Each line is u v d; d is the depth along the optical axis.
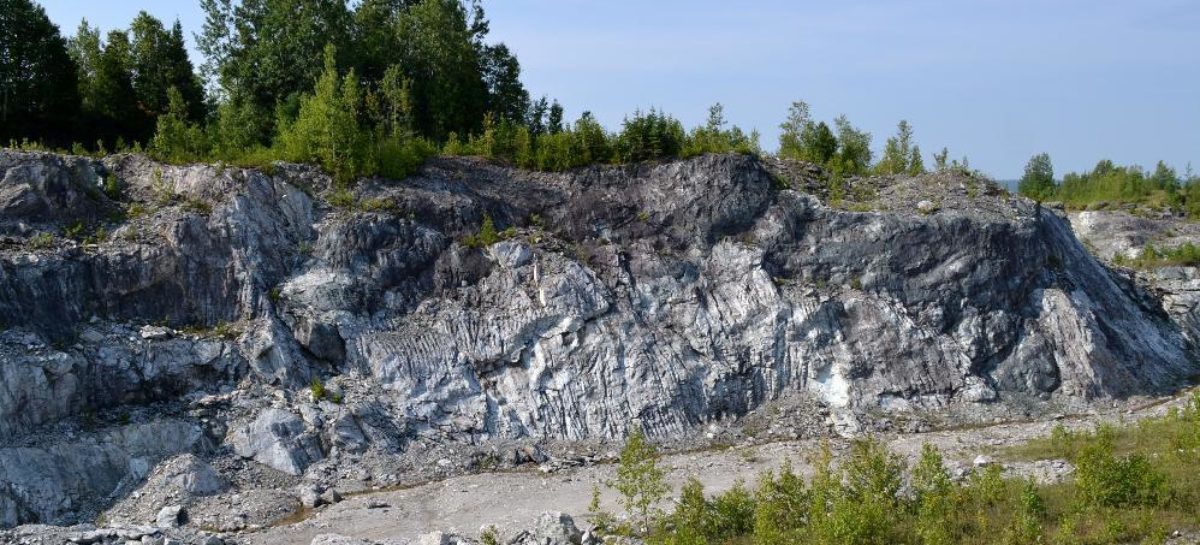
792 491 23.31
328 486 30.41
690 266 41.56
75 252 33.97
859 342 40.03
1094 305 46.31
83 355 31.50
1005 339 41.69
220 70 50.62
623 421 36.22
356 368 35.41
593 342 37.81
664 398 37.09
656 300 40.22
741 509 23.25
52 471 28.06
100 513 27.67
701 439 36.38
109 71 46.53
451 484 30.75
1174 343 49.75
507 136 46.34
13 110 43.62
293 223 38.62
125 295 34.12
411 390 35.12
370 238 38.56
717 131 49.78
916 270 42.34
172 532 23.12
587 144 45.22
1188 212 81.88
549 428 35.59
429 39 52.38
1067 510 22.00
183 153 39.56
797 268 42.31
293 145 41.06
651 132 45.62
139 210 36.91
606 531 24.16
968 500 22.89
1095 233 75.19
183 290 35.09
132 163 38.94
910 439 35.41
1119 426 33.88
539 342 37.53
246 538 25.48
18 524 26.59
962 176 49.47
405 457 32.59
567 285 38.78
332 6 50.22
